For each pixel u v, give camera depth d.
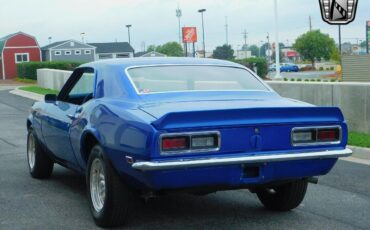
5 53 61.34
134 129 4.96
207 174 4.93
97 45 77.62
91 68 6.56
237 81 6.27
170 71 6.12
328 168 5.47
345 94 11.97
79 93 6.92
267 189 6.16
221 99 5.77
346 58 28.52
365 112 11.57
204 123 4.87
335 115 5.40
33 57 62.53
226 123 4.93
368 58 27.53
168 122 4.75
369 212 6.33
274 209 6.38
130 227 5.70
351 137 10.99
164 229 5.62
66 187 7.60
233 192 7.30
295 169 5.28
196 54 77.50
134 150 4.94
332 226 5.77
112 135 5.32
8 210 6.42
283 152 5.17
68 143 6.60
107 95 5.96
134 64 6.16
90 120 5.86
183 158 4.81
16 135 13.63
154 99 5.65
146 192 5.34
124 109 5.38
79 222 5.91
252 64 50.81
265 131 5.10
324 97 12.47
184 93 5.82
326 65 96.31
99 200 5.77
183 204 6.66
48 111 7.36
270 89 6.36
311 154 5.23
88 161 5.91
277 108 5.10
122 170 5.25
